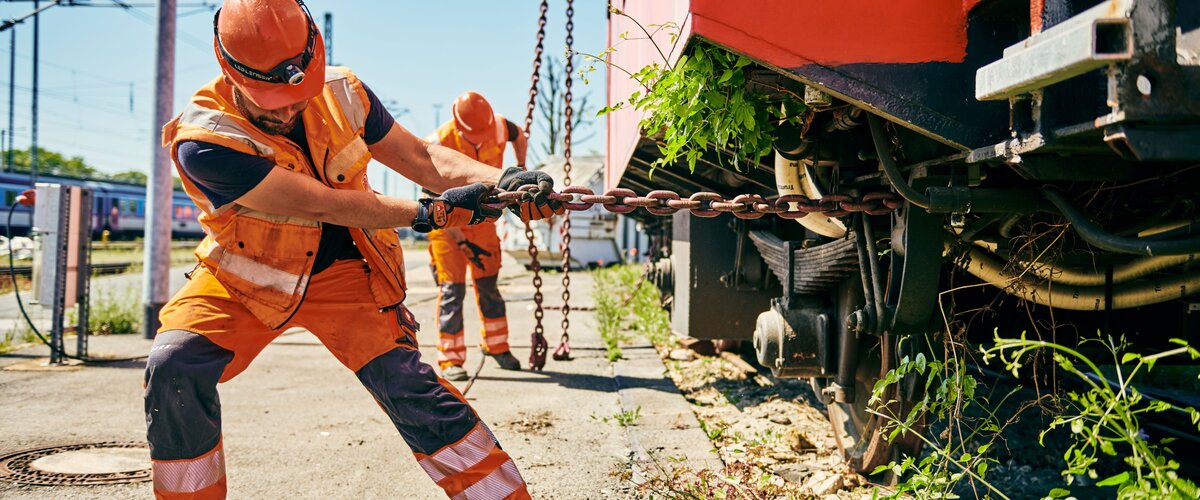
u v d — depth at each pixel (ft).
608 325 27.22
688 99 8.32
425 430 7.74
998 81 5.72
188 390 7.08
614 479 11.43
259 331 7.54
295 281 7.38
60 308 21.33
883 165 7.85
